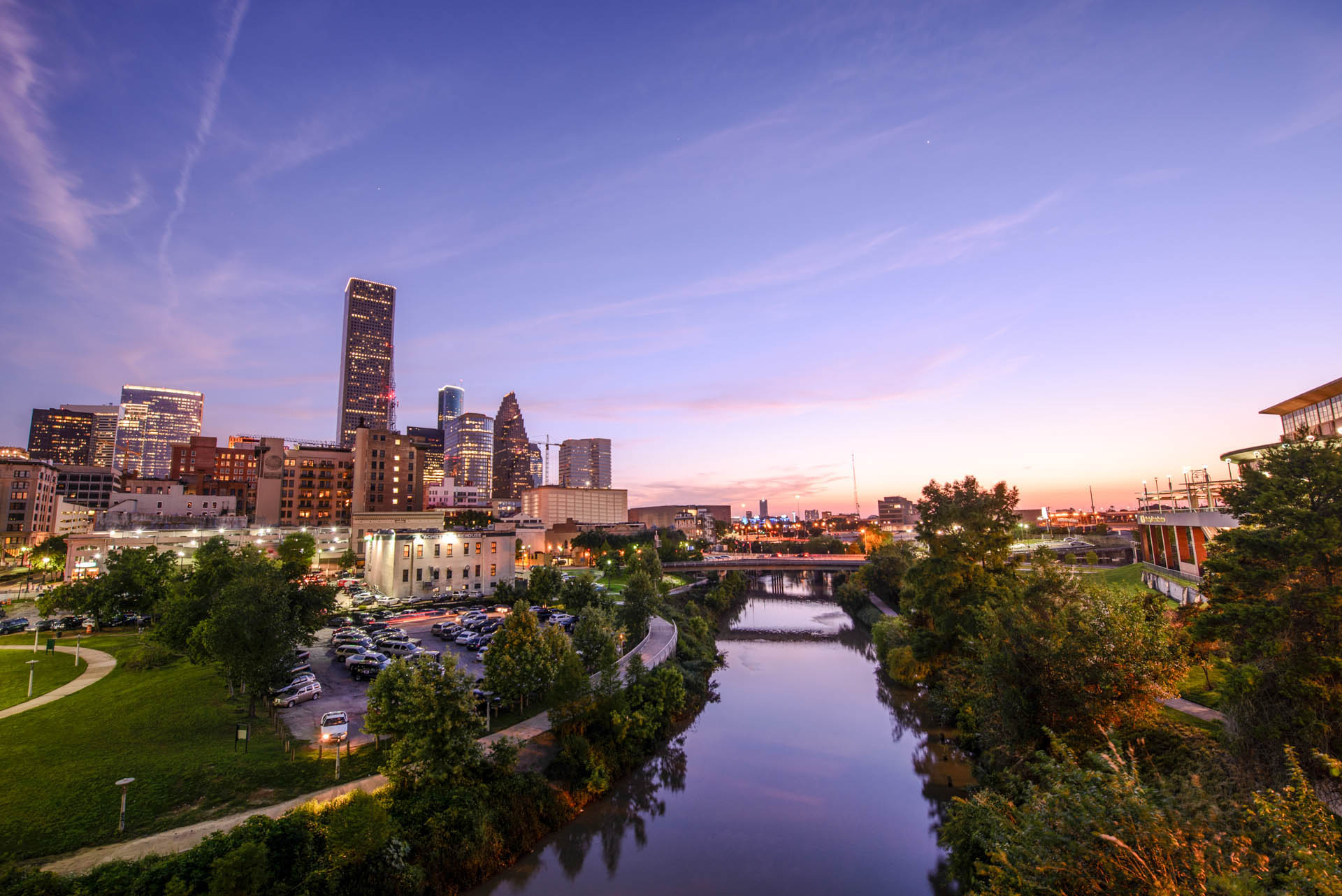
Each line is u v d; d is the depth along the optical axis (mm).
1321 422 70750
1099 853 15727
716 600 135875
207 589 55125
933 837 39438
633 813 42750
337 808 29859
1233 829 16078
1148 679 31391
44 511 175375
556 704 45094
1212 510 60094
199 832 29109
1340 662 25141
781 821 41656
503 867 34688
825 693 71312
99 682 51156
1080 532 195625
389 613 91812
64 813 29781
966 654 54281
